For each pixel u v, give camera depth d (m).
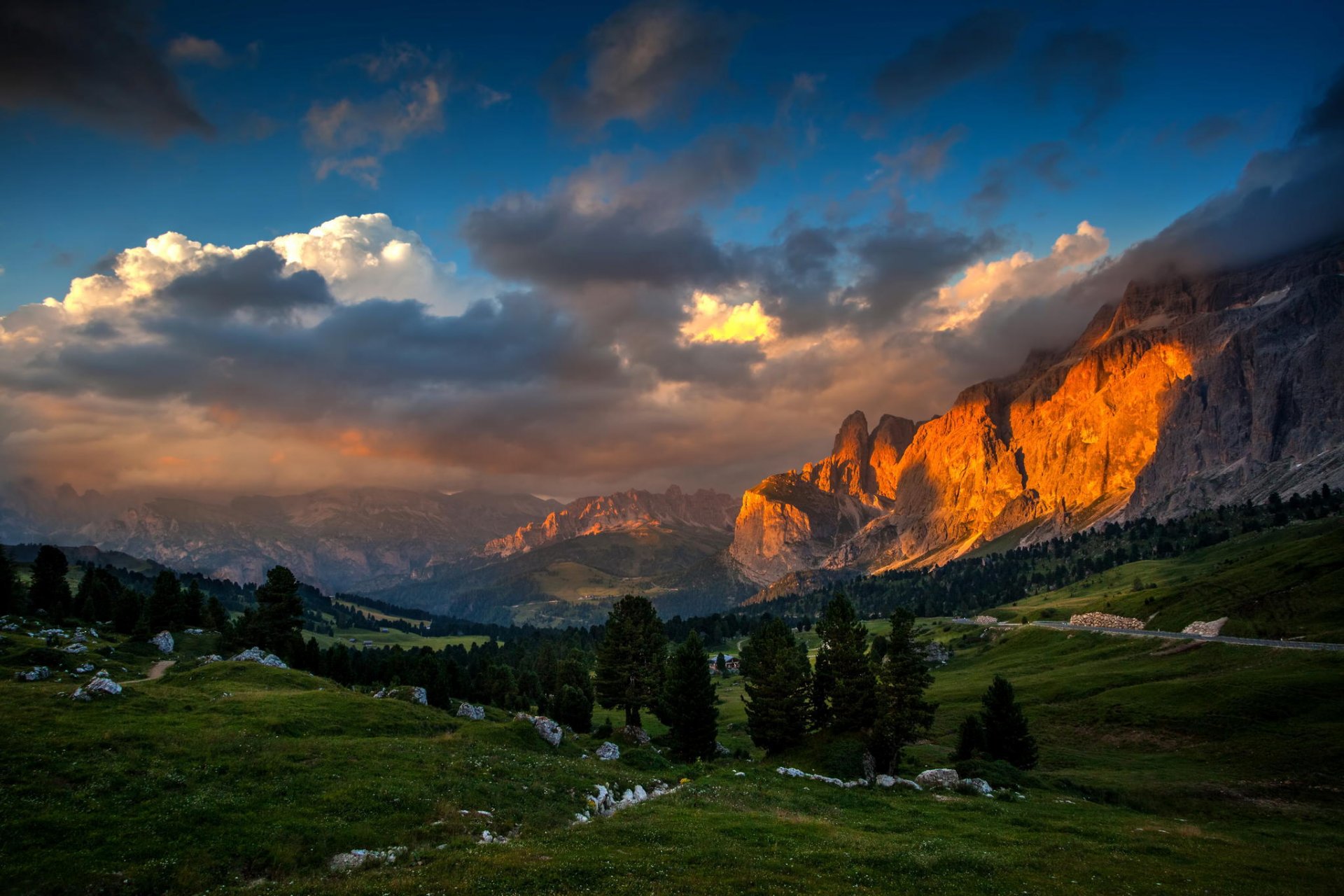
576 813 46.59
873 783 72.69
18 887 28.52
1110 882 36.94
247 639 121.38
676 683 87.38
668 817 44.50
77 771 38.75
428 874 30.91
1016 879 36.34
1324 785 79.00
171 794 38.28
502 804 44.53
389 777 44.94
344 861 34.06
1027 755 93.81
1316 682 107.69
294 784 41.66
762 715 88.69
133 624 135.12
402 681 128.88
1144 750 103.94
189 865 31.66
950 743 122.62
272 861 33.22
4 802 34.12
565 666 150.62
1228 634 162.38
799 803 54.91
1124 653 167.38
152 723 50.22
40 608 135.50
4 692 54.31
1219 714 107.19
